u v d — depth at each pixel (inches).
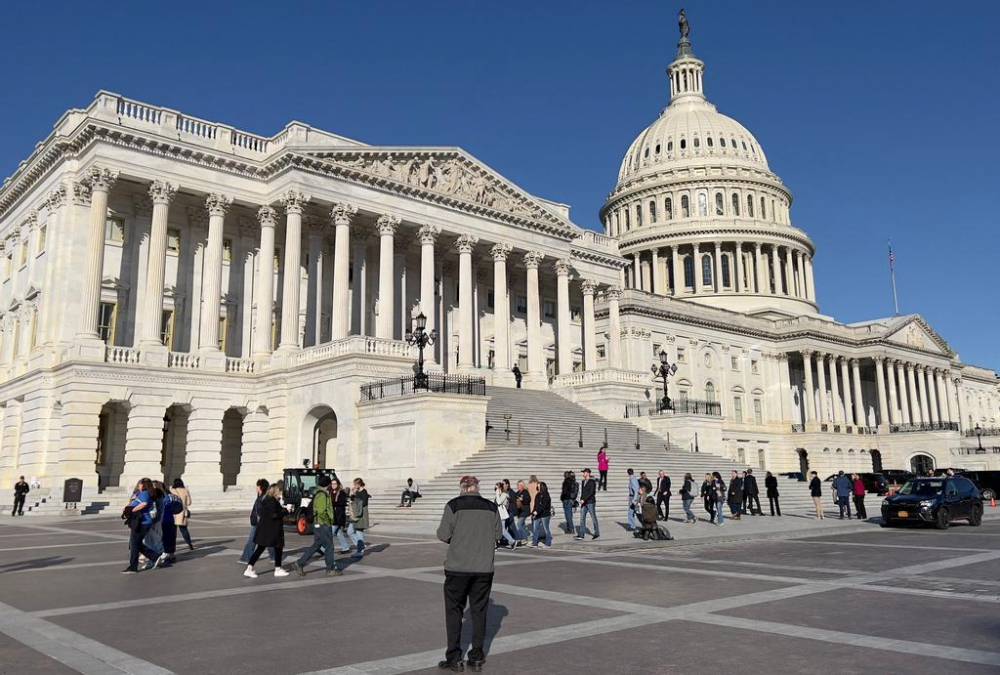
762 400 3831.2
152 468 1749.5
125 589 623.5
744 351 3779.5
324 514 702.5
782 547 954.7
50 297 1840.6
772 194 4977.9
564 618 494.3
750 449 3683.6
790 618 490.0
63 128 1939.0
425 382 1574.8
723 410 3585.1
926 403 4429.1
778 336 3924.7
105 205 1795.0
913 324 4394.7
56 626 478.6
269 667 382.9
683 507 1432.1
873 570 719.1
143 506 727.1
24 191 2108.8
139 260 1952.5
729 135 5118.1
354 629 468.4
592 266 2822.3
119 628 472.4
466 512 390.3
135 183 1891.0
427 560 807.7
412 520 1256.8
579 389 2406.5
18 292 2081.7
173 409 1961.1
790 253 4785.9
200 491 1781.5
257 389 1926.7
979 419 5329.7
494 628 466.6
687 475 1317.7
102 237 1782.7
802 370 4217.5
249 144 2063.2
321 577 689.0
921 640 427.8
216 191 1959.9
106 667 383.9
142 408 1756.9
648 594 586.6
